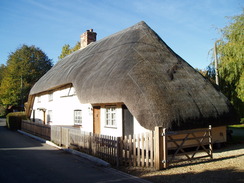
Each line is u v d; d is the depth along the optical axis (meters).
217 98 11.39
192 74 11.87
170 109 9.13
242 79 13.32
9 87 40.31
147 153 7.91
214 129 11.84
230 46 14.26
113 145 8.49
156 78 10.16
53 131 13.70
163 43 13.27
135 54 11.54
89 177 6.89
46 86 19.17
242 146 12.30
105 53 14.46
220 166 7.92
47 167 8.05
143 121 8.78
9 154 10.34
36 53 48.34
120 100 9.88
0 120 37.81
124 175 7.08
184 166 7.97
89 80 12.55
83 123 15.27
